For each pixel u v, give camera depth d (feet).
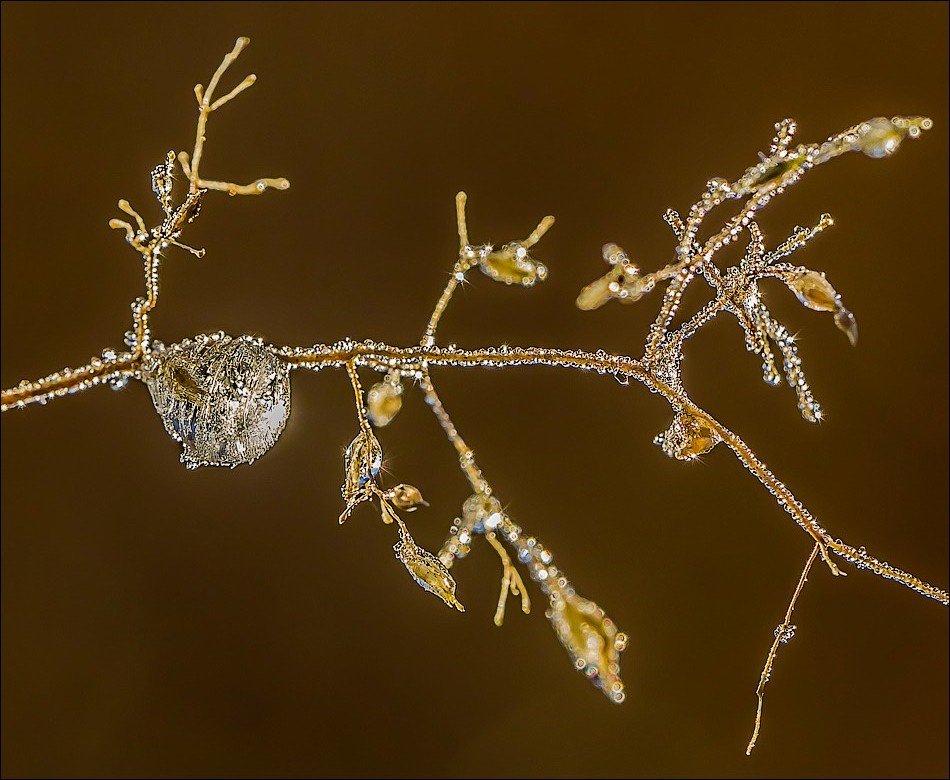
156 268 0.68
